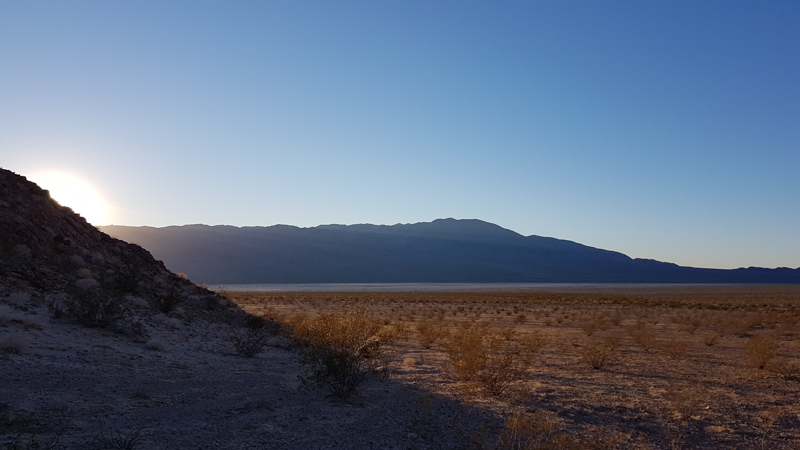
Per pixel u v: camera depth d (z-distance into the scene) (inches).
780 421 397.1
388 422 363.6
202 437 310.5
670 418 398.6
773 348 693.3
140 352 597.6
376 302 3161.9
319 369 486.0
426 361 713.0
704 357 797.9
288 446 300.4
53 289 765.3
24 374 434.3
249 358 682.8
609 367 678.5
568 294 4901.6
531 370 634.2
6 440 276.8
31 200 960.3
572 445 291.1
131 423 338.3
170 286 992.9
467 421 370.6
